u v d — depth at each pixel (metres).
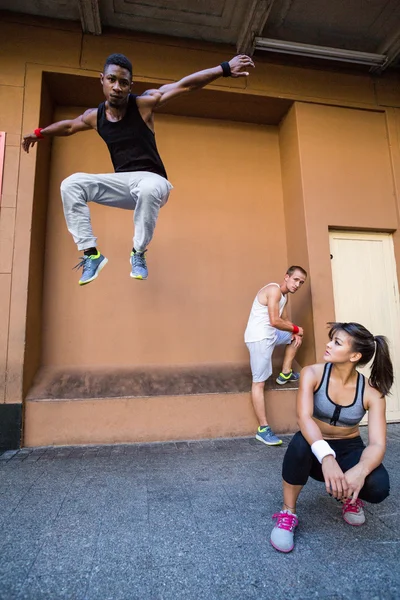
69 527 1.67
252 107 4.03
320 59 4.05
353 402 1.59
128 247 3.77
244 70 2.02
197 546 1.52
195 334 3.75
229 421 3.29
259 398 3.17
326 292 3.62
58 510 1.84
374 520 1.74
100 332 3.59
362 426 3.56
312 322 3.55
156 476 2.32
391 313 3.85
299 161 3.83
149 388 3.31
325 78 4.04
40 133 2.26
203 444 3.07
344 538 1.59
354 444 1.65
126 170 2.22
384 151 4.07
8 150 3.27
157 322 3.70
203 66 3.78
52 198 3.72
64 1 3.37
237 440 3.19
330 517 1.77
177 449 2.93
